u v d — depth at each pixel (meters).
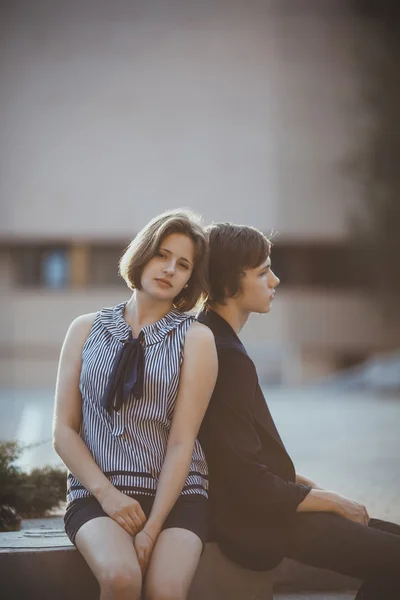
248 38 54.62
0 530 6.41
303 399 38.25
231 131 54.44
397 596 4.95
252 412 5.14
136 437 4.89
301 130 54.56
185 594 4.54
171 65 54.28
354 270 54.31
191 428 4.90
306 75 54.75
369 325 53.09
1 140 53.25
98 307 51.75
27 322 51.53
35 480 7.02
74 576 5.21
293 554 5.07
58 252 53.38
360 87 54.84
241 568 5.20
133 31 54.19
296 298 52.81
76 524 4.74
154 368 4.92
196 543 4.70
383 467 14.41
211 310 5.45
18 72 53.38
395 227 54.03
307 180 54.41
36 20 53.84
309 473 13.49
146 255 5.04
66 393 5.04
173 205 53.94
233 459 5.03
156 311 5.10
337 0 55.09
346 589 6.38
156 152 53.97
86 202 53.28
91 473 4.80
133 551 4.58
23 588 5.17
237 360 5.16
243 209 54.28
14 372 51.44
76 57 53.81
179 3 54.44
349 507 5.07
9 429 20.61
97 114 53.72
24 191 53.03
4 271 52.38
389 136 54.72
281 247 54.53
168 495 4.75
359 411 30.91
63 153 53.44
